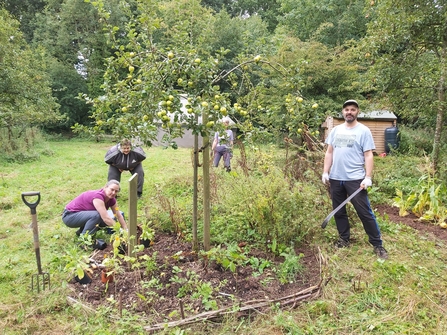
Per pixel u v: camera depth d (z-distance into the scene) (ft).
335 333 8.75
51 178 28.04
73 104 80.43
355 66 39.06
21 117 40.42
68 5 78.69
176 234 14.47
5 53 38.06
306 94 40.42
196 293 9.87
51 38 83.35
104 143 66.33
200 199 17.83
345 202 12.46
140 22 10.05
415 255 12.99
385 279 11.10
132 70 9.82
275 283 10.80
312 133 11.60
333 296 10.14
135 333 8.73
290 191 14.08
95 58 80.94
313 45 40.16
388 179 22.49
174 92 9.16
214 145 25.08
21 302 9.91
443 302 10.11
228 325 8.79
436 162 21.98
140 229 14.34
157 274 11.10
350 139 13.01
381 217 16.90
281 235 13.09
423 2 20.49
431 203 16.61
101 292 10.39
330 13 61.98
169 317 9.15
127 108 9.57
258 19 73.56
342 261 12.35
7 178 27.86
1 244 14.47
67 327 8.96
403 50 22.53
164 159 37.37
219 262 11.20
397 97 23.54
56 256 12.86
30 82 40.88
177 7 11.50
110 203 15.14
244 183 15.21
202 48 11.00
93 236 14.64
